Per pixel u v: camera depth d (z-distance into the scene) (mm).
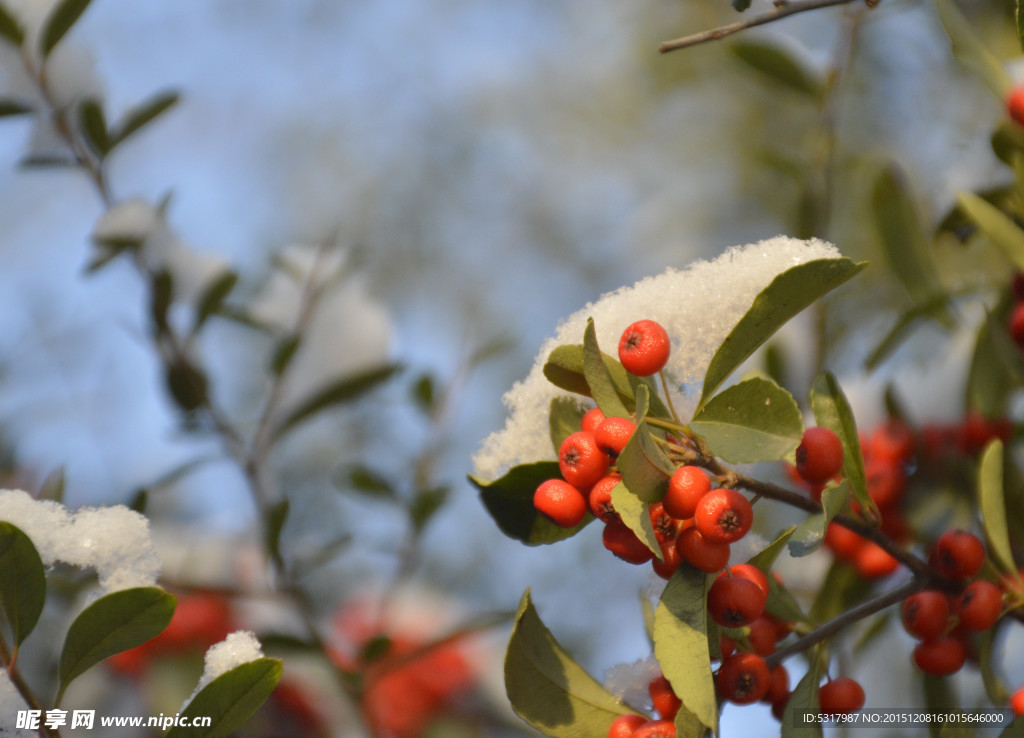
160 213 611
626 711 449
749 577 444
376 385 602
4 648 443
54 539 462
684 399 457
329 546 574
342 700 598
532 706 447
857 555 508
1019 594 466
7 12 561
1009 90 486
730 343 439
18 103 567
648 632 464
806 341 568
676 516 434
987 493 469
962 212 517
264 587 575
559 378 448
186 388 591
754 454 432
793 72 568
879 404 533
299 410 600
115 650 443
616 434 434
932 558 466
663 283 459
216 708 439
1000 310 515
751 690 442
